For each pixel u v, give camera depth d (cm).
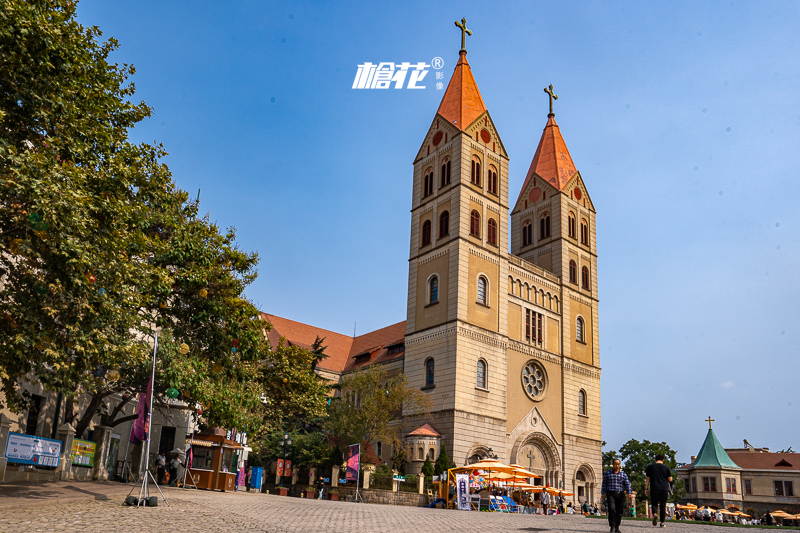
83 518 1449
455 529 1817
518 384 5978
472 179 6172
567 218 7112
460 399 5359
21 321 1756
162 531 1312
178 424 4016
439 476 4703
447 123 6412
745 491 8950
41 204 1633
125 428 3716
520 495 4981
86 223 1850
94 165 2059
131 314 2141
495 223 6250
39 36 1784
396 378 5547
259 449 5312
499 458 5531
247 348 2933
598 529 2069
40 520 1359
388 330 7850
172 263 2775
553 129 7725
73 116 1984
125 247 2066
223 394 2741
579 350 6781
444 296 5791
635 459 8775
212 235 2992
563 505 5459
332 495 4628
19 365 1839
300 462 5188
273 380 4581
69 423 2738
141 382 2933
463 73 6688
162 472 3359
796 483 8638
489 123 6519
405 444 5381
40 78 1844
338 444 5338
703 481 8950
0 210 1744
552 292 6681
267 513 1972
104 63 2169
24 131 1883
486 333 5756
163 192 2573
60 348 1884
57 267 1803
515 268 6316
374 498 4516
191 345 2841
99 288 1928
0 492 1869
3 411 2517
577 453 6328
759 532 2234
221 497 2653
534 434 5934
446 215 6097
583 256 7200
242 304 2914
